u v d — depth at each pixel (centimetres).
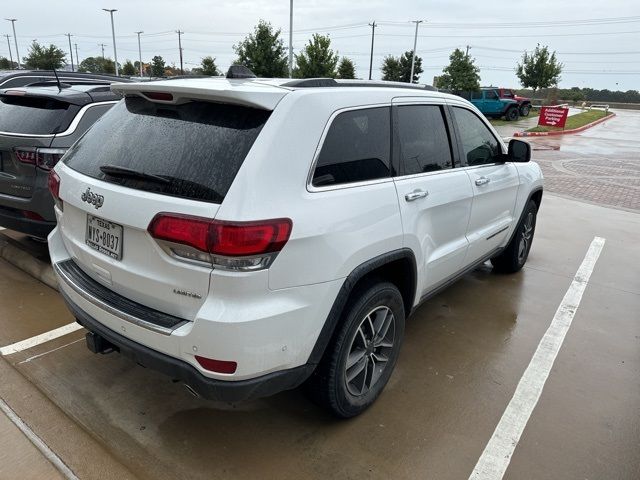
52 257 292
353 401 278
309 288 225
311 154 230
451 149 352
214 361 212
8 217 428
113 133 264
